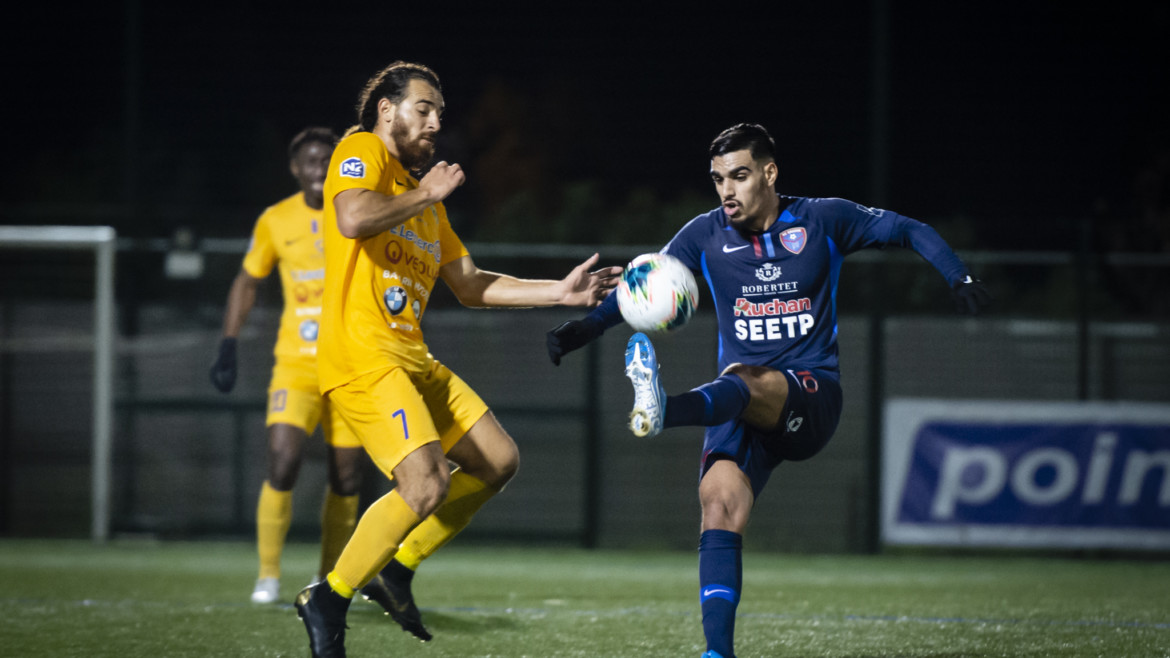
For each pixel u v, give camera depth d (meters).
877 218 13.91
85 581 23.36
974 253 33.22
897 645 15.86
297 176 20.23
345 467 18.69
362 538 12.51
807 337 13.88
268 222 20.50
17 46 42.72
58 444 34.50
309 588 12.86
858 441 33.06
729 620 12.29
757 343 13.95
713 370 33.12
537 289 14.31
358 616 17.94
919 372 33.12
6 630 16.81
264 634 16.47
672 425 12.20
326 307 13.05
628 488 33.19
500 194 44.28
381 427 12.67
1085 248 33.00
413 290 13.30
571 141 44.03
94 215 37.53
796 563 30.34
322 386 13.07
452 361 33.47
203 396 33.84
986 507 31.09
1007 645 15.90
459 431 13.82
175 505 33.56
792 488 33.19
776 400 13.05
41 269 35.78
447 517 13.90
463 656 14.82
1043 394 32.88
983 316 33.03
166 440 33.75
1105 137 41.25
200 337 34.03
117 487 33.72
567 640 16.09
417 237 13.40
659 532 33.09
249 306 21.11
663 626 17.45
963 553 32.12
